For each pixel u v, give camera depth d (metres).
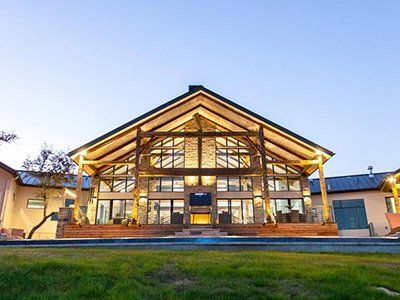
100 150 21.30
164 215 23.39
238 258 7.89
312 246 10.51
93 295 4.92
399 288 5.34
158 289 5.23
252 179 23.97
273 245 10.51
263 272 6.22
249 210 23.48
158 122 22.44
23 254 8.23
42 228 25.78
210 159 24.17
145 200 23.41
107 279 5.70
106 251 9.19
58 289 5.24
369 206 25.73
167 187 24.02
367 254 9.80
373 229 24.94
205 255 8.38
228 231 17.83
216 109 22.52
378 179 26.56
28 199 26.08
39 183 25.33
